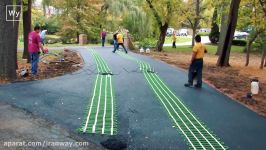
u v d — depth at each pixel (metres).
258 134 7.86
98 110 9.16
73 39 48.25
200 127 8.17
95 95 10.90
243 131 8.03
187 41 62.34
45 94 10.68
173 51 37.81
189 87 13.16
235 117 9.21
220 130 8.05
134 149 6.59
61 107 9.31
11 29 12.82
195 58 12.98
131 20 46.06
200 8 43.72
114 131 7.52
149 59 23.22
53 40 47.91
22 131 7.33
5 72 12.73
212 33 54.25
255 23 23.50
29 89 11.29
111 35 48.28
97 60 20.44
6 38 12.72
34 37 13.81
